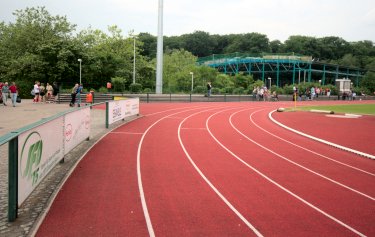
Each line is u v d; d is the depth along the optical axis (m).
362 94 65.56
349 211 6.82
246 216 6.45
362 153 12.52
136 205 6.86
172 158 11.08
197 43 111.00
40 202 6.79
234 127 18.97
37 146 6.84
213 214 6.50
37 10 46.38
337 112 28.91
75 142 11.09
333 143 14.58
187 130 17.31
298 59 73.19
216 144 13.74
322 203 7.24
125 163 10.25
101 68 44.53
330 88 62.28
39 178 7.02
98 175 8.91
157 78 43.09
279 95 51.53
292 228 5.96
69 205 6.75
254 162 10.84
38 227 5.69
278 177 9.16
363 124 21.00
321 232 5.83
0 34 48.88
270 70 82.44
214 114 25.55
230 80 56.28
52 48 40.59
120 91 40.69
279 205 7.06
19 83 38.12
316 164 10.79
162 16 43.00
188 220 6.19
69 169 9.31
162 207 6.79
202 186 8.22
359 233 5.83
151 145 13.14
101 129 16.62
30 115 19.66
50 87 30.09
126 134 15.48
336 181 8.93
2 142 4.89
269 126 19.83
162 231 5.70
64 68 40.47
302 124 20.80
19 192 5.90
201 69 53.16
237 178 8.98
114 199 7.16
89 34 50.12
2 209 6.27
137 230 5.71
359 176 9.48
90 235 5.48
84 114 12.54
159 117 22.58
